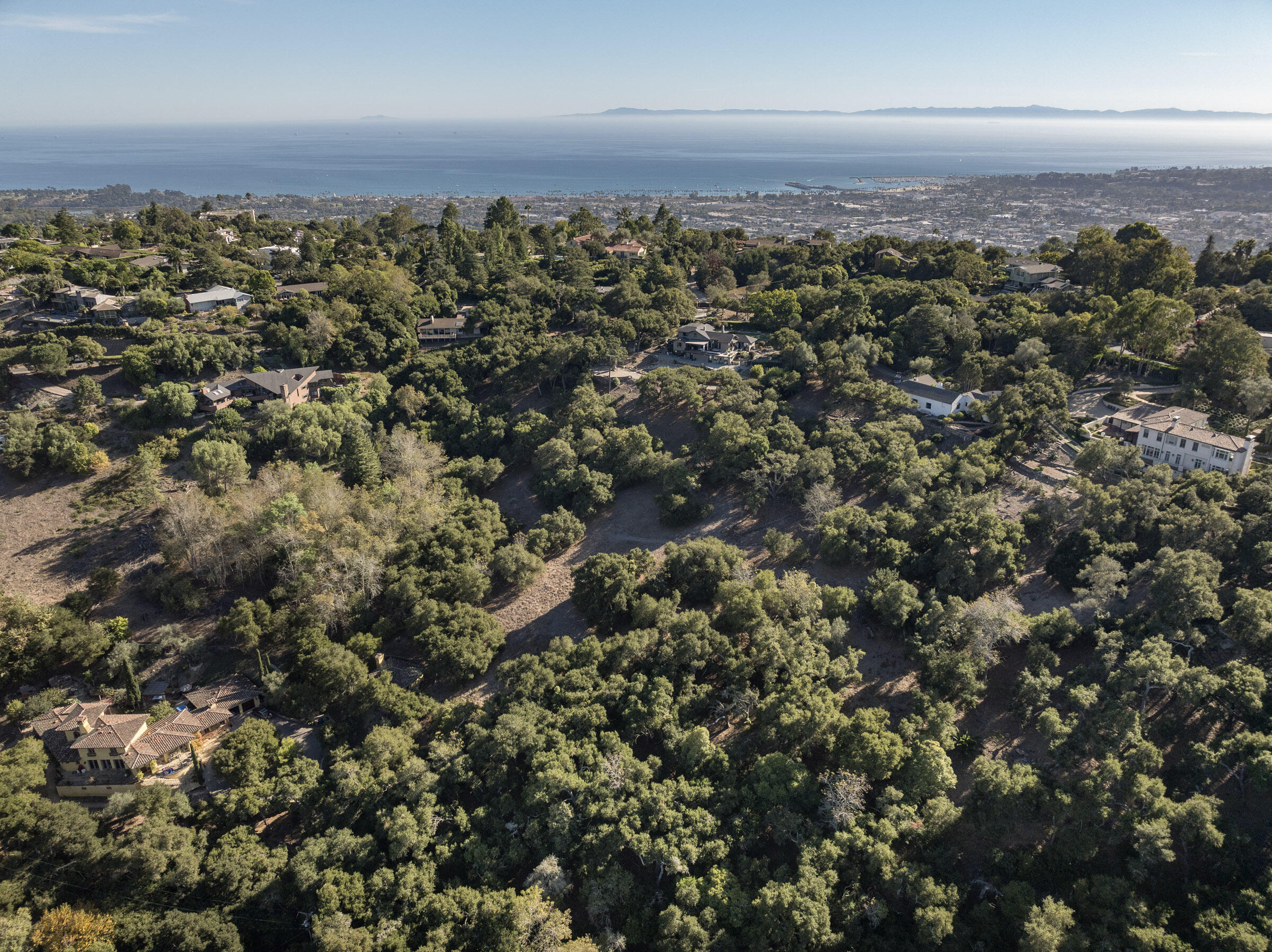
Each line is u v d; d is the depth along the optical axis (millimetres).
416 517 124562
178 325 171625
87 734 85375
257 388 155125
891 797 74750
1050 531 112688
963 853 73500
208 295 183875
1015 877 69312
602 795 76938
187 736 88250
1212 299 167500
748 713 88875
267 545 117000
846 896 67375
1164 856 64000
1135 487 108062
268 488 123562
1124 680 81000
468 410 160250
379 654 107312
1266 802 71375
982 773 74562
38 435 133125
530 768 83750
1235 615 84562
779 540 117125
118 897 70375
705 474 141500
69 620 101750
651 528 133750
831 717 82438
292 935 70625
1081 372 150125
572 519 131000
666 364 178125
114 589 114938
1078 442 132750
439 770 83000
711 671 97562
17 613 99875
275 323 173500
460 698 99812
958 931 64625
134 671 100562
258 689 99688
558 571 125000
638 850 71938
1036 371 143500
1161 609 88688
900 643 100312
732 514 134000
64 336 159500
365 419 156250
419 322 199375
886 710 89812
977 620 92125
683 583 112688
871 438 137250
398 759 84875
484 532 125500
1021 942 61156
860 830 71062
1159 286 173750
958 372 153375
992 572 104812
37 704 92562
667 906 70062
